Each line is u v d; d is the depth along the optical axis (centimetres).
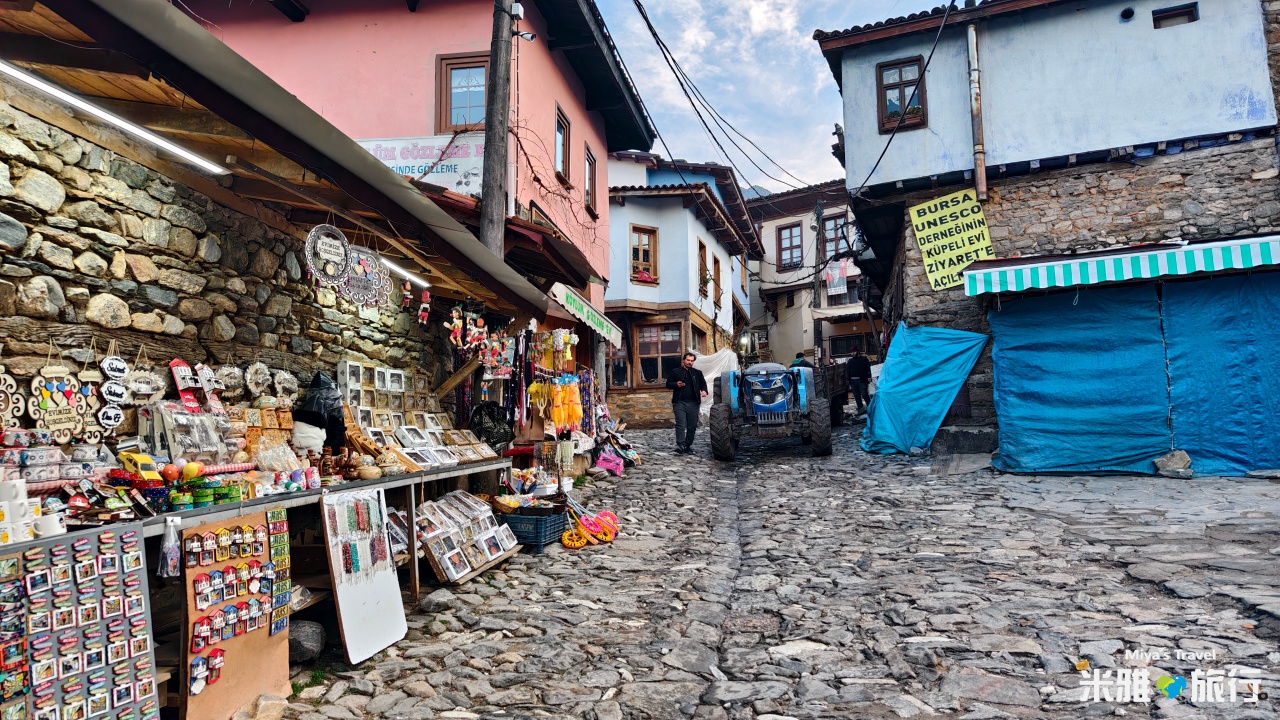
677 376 1349
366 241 559
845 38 1241
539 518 662
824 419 1191
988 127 1158
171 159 417
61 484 297
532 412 935
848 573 575
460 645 431
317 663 398
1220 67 1059
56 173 350
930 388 1159
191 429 395
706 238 2302
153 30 268
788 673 388
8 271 325
